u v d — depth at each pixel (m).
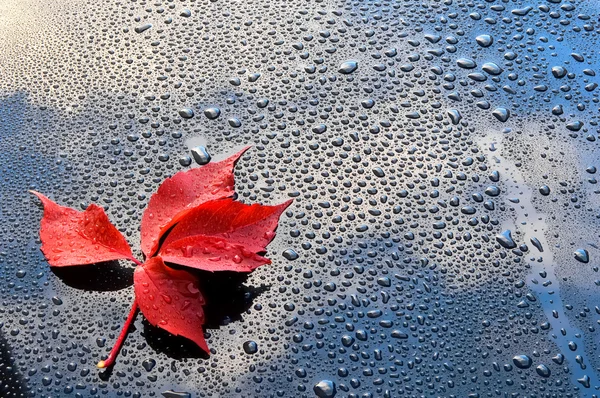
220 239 0.39
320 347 0.39
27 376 0.39
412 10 0.49
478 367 0.39
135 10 0.48
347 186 0.43
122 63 0.46
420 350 0.39
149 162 0.43
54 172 0.43
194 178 0.41
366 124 0.45
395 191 0.43
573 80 0.46
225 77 0.46
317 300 0.40
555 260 0.41
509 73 0.46
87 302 0.40
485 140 0.44
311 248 0.41
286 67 0.46
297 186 0.43
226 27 0.48
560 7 0.49
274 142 0.44
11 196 0.43
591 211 0.43
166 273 0.39
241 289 0.40
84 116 0.45
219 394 0.38
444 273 0.41
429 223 0.42
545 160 0.44
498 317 0.40
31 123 0.45
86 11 0.48
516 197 0.43
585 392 0.39
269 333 0.39
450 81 0.46
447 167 0.44
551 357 0.39
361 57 0.47
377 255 0.41
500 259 0.41
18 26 0.48
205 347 0.38
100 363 0.38
